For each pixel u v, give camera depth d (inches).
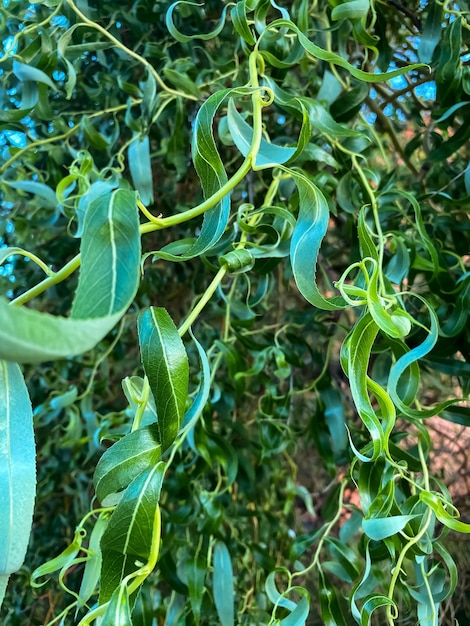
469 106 17.4
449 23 18.4
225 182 8.8
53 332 4.0
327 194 16.1
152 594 21.1
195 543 21.4
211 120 8.8
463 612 29.6
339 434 19.3
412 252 16.4
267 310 28.0
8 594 29.3
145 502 7.2
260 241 19.1
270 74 15.6
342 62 9.4
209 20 23.9
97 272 5.5
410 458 13.7
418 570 13.5
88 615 7.0
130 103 19.3
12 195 27.3
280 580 30.1
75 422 25.9
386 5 19.9
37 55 18.4
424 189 20.5
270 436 21.3
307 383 27.3
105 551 7.2
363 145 16.8
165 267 30.8
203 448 18.1
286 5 22.0
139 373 32.2
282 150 9.6
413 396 12.9
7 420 7.7
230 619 16.5
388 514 10.5
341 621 13.5
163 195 27.7
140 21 22.4
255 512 24.0
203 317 29.2
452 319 15.7
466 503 32.4
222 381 23.0
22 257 28.5
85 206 15.6
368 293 8.3
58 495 32.0
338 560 14.8
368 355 8.7
